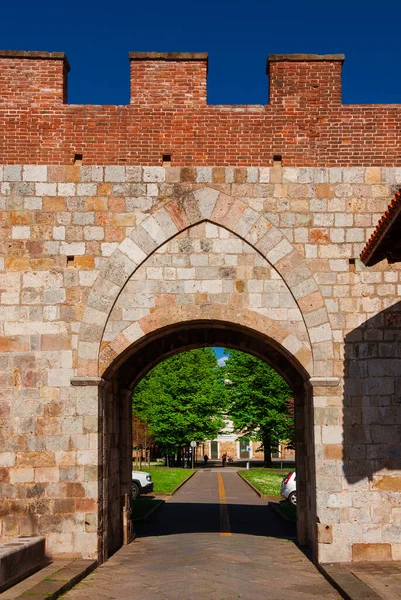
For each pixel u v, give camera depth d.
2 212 15.06
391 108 15.39
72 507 14.22
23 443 14.42
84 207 15.09
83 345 14.71
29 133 15.29
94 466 14.35
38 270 14.92
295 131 15.35
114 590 11.81
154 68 15.53
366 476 14.26
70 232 15.03
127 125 15.35
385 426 14.41
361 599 10.37
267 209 15.12
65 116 15.35
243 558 15.08
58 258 14.95
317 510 14.18
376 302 14.82
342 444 14.38
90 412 14.52
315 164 15.24
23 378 14.61
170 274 14.97
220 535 19.28
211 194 15.16
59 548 14.12
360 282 14.88
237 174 15.21
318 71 15.52
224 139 15.33
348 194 15.15
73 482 14.30
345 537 14.06
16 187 15.12
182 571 13.53
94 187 15.15
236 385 58.66
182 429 61.31
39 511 14.23
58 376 14.62
